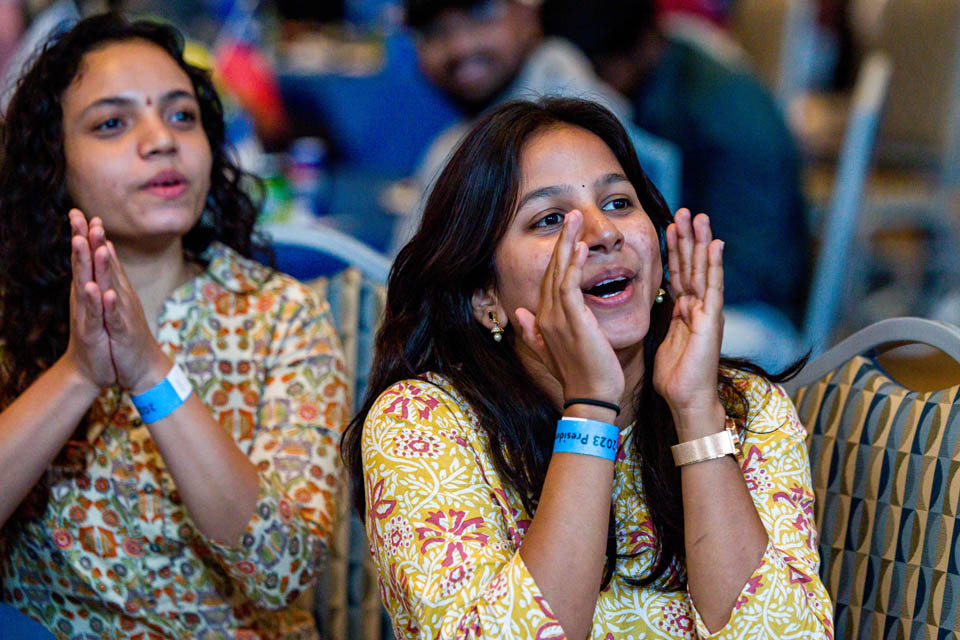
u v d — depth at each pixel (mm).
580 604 2559
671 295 3135
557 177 2885
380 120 10086
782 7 11273
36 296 3697
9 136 3674
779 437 3043
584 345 2639
